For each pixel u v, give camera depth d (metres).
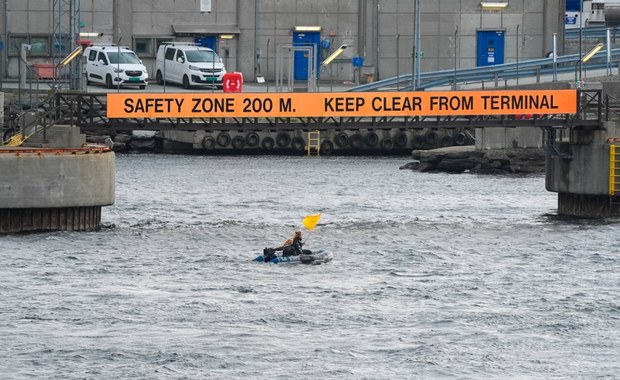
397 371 146.88
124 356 150.25
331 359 150.12
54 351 151.38
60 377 143.88
